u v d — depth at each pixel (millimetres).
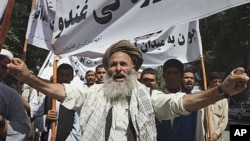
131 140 2670
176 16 3236
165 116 2719
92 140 2672
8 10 2984
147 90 2816
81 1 3742
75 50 3750
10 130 2934
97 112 2732
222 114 5516
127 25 3518
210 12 3018
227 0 2918
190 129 3881
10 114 3014
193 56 5328
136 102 2709
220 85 2326
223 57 19609
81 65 7551
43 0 4770
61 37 3836
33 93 5430
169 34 5680
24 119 3068
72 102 2830
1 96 2984
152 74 5035
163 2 3311
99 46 3629
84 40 3713
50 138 4477
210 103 2432
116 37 3562
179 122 3871
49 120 4332
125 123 2686
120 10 3555
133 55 2871
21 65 2600
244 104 26250
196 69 22281
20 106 3080
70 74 5031
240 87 2238
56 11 3889
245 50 18828
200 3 3088
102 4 3633
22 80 2645
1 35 2961
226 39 19000
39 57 14875
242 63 19891
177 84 4246
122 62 2809
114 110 2734
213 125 5441
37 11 4797
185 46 5461
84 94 2861
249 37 18344
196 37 5273
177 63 4230
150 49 5879
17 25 13375
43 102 4719
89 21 3691
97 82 5773
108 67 2865
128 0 3521
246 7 17875
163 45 5734
